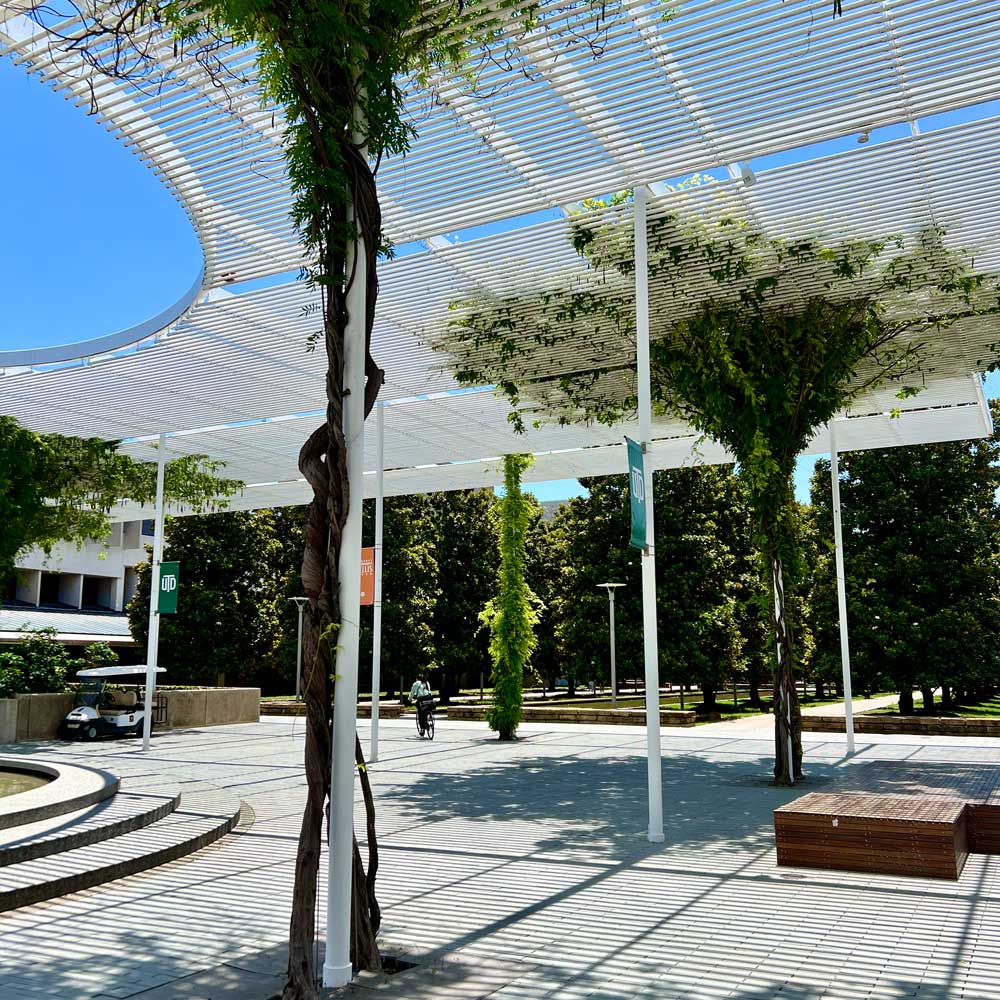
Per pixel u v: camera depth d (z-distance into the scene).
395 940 5.34
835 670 24.17
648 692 8.52
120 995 4.47
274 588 36.09
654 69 7.30
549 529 37.31
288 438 19.08
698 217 9.85
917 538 24.52
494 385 15.49
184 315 12.09
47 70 7.31
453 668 38.00
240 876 7.05
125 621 41.19
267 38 4.78
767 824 9.10
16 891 6.11
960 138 8.27
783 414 12.25
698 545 28.00
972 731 19.12
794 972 4.71
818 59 7.11
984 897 6.19
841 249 10.41
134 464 20.70
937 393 15.91
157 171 9.14
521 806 10.49
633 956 5.01
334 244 4.95
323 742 4.63
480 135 8.23
